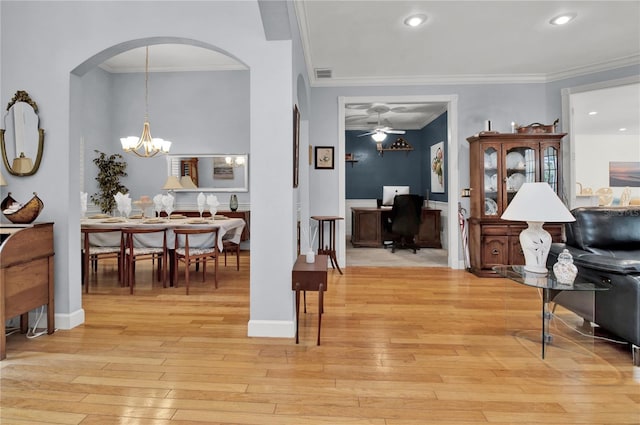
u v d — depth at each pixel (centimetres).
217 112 603
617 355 219
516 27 345
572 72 455
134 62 573
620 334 215
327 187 496
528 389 180
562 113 464
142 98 605
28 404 166
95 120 563
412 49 394
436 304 322
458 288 378
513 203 245
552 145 430
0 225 238
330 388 180
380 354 220
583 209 284
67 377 191
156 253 379
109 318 285
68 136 261
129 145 460
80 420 155
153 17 254
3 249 213
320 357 215
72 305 264
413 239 664
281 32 239
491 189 439
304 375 194
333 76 477
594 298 238
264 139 248
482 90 481
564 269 215
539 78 471
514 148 436
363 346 231
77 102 270
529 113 477
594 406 165
